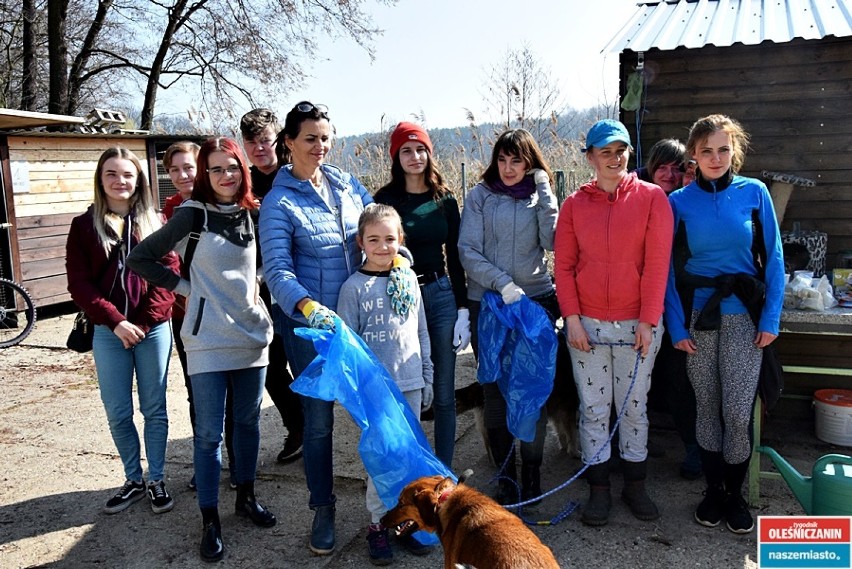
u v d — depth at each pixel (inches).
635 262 126.2
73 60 780.6
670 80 186.4
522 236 137.3
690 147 128.9
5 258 343.6
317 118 122.5
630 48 181.3
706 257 127.8
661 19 203.2
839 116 175.0
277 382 163.2
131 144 418.9
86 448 183.6
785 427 177.9
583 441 134.3
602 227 126.1
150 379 144.6
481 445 177.5
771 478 143.9
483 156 417.1
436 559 124.3
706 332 127.6
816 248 174.9
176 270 140.6
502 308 134.4
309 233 124.2
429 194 139.6
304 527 137.7
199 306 125.6
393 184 140.6
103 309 135.9
